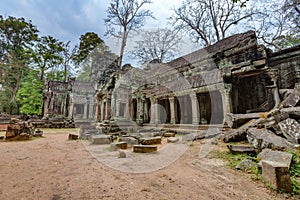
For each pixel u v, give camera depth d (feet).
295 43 54.54
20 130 30.48
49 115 69.21
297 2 45.96
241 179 10.64
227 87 33.99
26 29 108.78
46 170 11.94
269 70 32.32
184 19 74.69
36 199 7.72
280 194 8.65
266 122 20.33
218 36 73.72
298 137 15.44
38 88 88.12
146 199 7.86
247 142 20.45
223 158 15.64
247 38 38.37
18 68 98.84
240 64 35.37
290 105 23.36
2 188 8.79
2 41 101.35
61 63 109.91
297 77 33.81
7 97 98.37
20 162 14.12
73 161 14.47
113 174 11.17
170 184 9.72
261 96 36.83
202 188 9.27
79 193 8.35
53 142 26.40
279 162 10.94
